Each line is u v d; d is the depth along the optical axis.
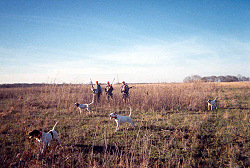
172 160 3.92
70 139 4.89
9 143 4.61
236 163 3.86
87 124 6.42
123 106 10.00
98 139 5.01
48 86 13.35
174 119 7.21
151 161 3.95
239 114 7.80
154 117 7.49
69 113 8.04
